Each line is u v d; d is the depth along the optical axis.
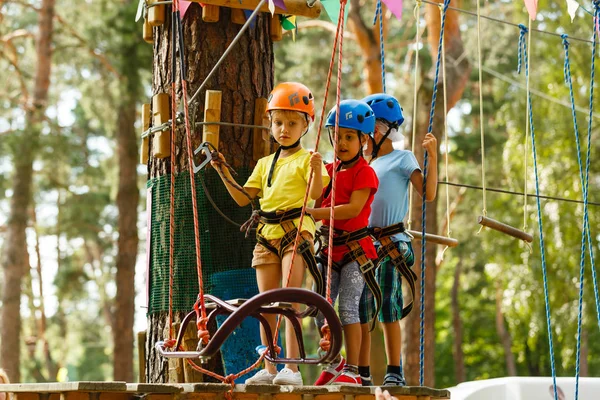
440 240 7.44
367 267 6.33
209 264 7.30
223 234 7.32
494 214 25.75
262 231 6.15
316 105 22.42
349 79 23.83
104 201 29.92
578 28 20.38
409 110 20.17
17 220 23.69
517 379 9.15
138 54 22.42
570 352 21.95
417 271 19.39
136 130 27.73
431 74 19.22
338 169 6.44
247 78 7.56
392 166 6.80
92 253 39.38
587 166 7.30
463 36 20.86
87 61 24.92
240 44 7.59
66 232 29.27
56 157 23.58
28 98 24.83
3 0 24.44
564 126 21.12
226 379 5.16
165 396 5.11
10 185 28.27
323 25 21.36
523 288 22.94
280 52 22.91
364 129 6.37
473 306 41.62
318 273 6.03
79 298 35.75
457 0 18.89
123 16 22.27
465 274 35.00
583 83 20.73
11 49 26.11
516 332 30.05
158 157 7.46
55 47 24.56
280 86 6.25
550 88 21.52
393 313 6.57
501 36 20.94
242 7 7.45
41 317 34.78
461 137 28.20
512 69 22.52
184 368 7.05
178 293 7.28
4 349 23.41
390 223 6.73
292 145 6.22
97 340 42.22
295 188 6.09
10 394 5.39
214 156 6.51
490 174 27.22
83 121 31.28
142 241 35.75
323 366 5.99
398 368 6.60
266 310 5.25
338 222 6.43
